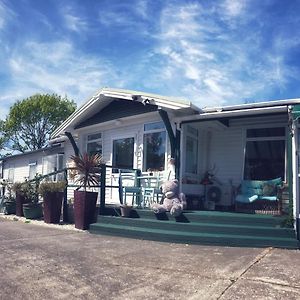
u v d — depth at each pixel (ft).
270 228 26.76
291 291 15.89
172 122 35.55
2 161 87.04
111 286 16.72
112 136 43.19
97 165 35.29
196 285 16.76
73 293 15.81
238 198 34.04
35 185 46.52
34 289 16.28
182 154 35.37
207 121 35.37
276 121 37.58
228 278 17.69
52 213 38.34
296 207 26.37
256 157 38.27
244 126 39.01
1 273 18.60
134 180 38.37
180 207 30.40
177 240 27.50
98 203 39.83
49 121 128.47
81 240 28.37
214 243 26.48
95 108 43.01
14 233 31.37
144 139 39.06
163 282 17.25
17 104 128.67
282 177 36.68
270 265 20.08
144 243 27.30
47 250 24.14
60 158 63.10
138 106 38.52
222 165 39.65
